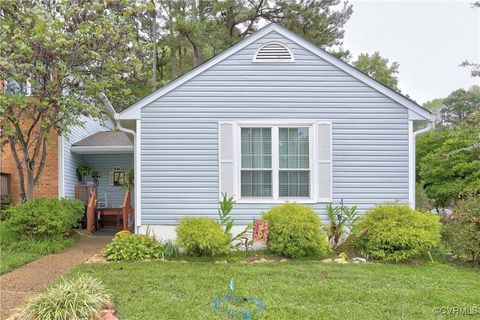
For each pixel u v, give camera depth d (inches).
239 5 730.2
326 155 301.3
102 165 515.2
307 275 215.3
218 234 260.8
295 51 305.0
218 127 301.9
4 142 338.3
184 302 165.8
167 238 297.4
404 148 305.4
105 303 159.9
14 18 313.3
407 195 304.2
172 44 726.5
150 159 300.0
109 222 462.9
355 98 305.3
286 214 269.0
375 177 304.5
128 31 363.9
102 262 250.1
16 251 278.7
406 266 246.1
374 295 179.6
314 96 304.5
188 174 300.0
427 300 173.5
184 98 301.9
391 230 260.5
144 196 298.8
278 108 303.4
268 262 252.2
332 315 153.5
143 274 212.8
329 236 281.6
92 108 334.6
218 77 302.7
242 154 301.9
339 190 303.1
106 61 346.6
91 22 337.1
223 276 209.8
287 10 716.7
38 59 309.7
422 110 305.0
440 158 517.3
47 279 212.5
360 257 271.4
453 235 265.9
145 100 300.0
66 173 428.8
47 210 306.2
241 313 151.3
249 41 303.9
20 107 308.5
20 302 173.6
